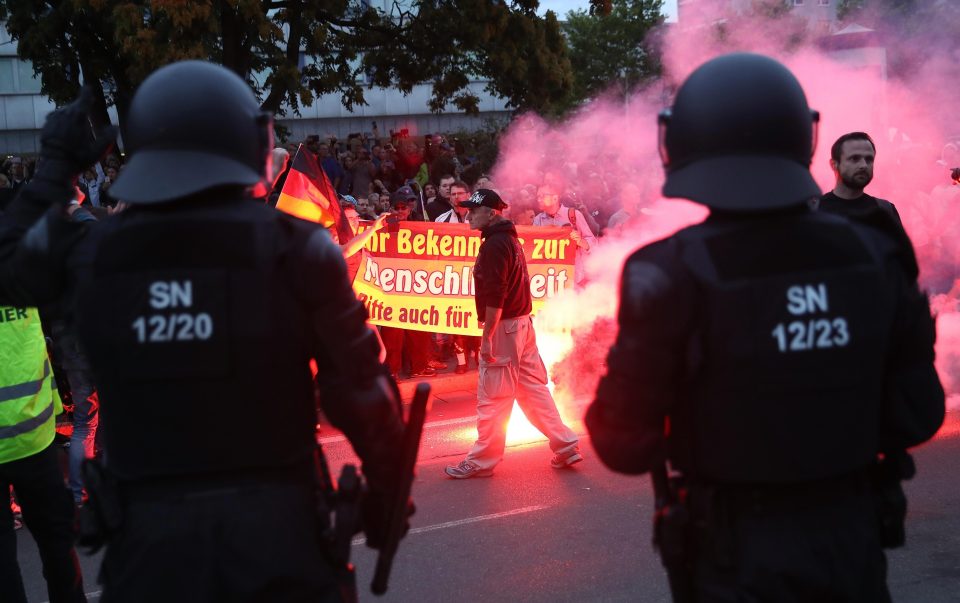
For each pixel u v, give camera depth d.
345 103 19.50
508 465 6.23
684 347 1.99
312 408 2.14
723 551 2.01
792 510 2.02
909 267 2.17
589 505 5.32
